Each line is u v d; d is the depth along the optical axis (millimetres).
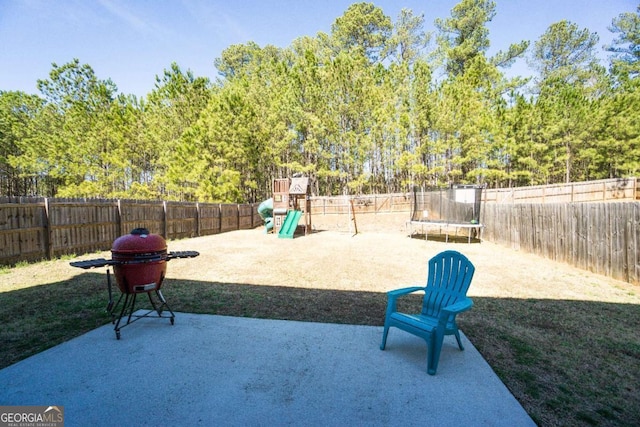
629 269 5562
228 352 2814
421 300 4652
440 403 2078
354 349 2898
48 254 7410
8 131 21922
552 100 22672
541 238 8375
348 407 2025
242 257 8391
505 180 24500
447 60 29922
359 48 25203
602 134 19719
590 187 16500
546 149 21141
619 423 1949
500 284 5578
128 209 9922
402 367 2562
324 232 15594
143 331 3297
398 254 8922
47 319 3684
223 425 1843
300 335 3219
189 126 21109
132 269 3090
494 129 20031
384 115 21094
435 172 21000
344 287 5371
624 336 3326
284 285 5477
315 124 21734
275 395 2150
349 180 24188
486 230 12016
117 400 2082
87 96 21000
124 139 19094
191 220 13336
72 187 17984
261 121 22891
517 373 2541
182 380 2340
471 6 30719
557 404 2131
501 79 24516
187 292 4961
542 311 4133
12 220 6703
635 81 20172
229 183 18859
